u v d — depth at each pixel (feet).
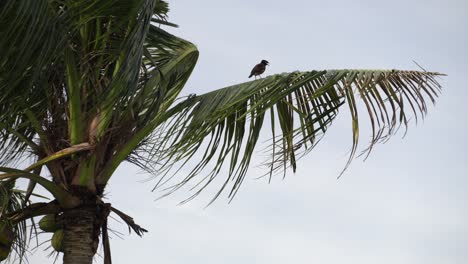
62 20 29.60
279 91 38.47
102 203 36.65
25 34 27.78
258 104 38.04
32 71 28.89
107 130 36.09
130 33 32.55
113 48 36.32
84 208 36.22
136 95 37.91
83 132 36.19
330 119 38.75
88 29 36.19
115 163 36.76
